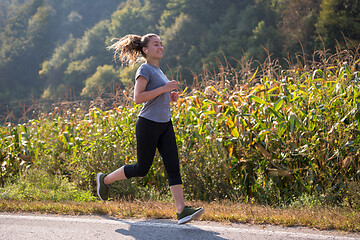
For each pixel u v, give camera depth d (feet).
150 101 16.85
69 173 28.99
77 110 33.86
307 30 200.44
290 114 22.90
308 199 21.49
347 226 15.98
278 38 218.79
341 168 22.27
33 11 580.30
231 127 23.91
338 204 21.06
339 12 178.91
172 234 15.74
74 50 481.46
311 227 16.31
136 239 15.33
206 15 327.47
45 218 18.30
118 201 22.22
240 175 24.29
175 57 303.48
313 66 28.07
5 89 497.46
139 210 19.13
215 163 23.97
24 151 30.91
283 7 262.06
